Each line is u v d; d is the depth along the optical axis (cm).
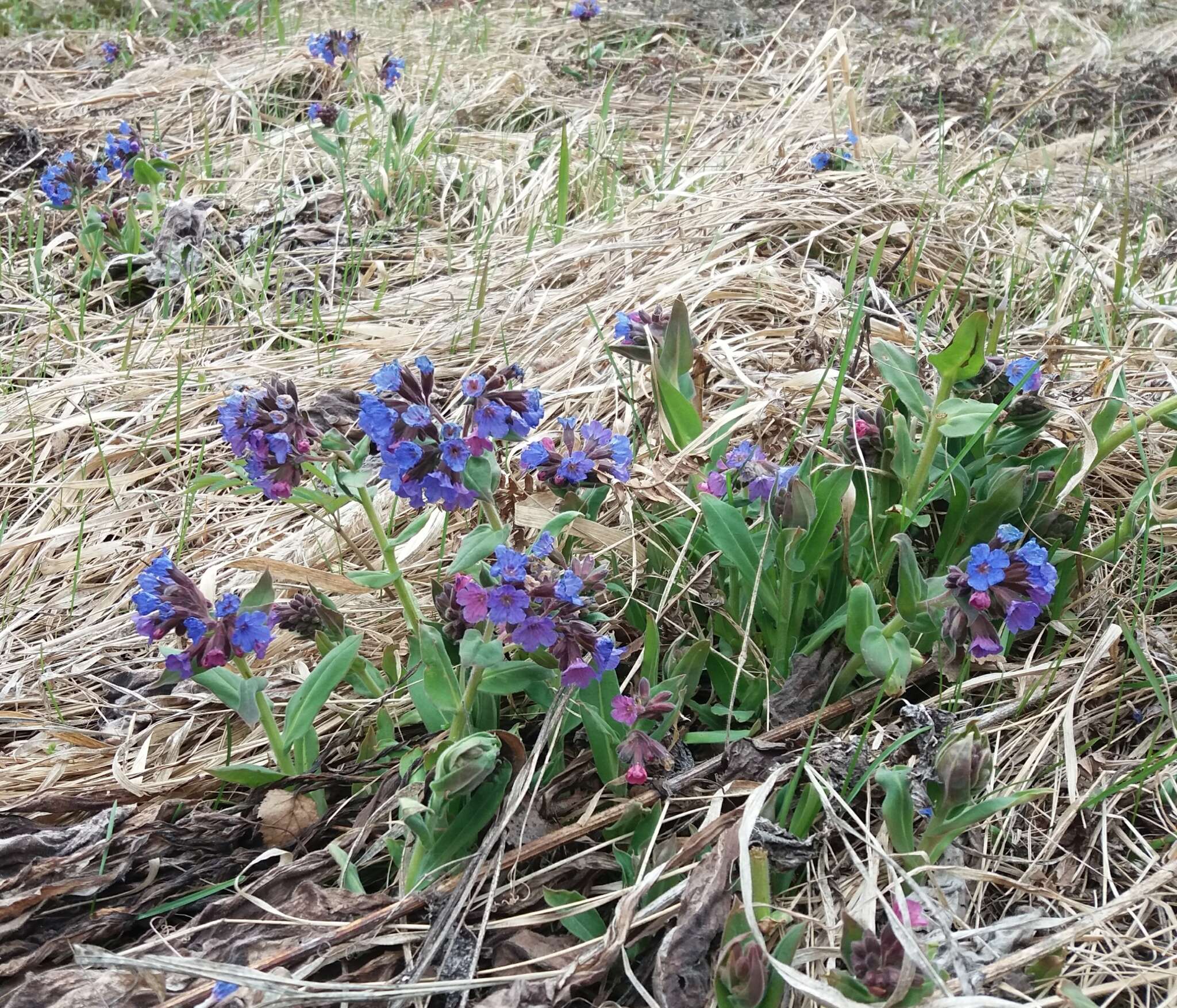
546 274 79
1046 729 45
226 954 37
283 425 39
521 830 39
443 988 34
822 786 40
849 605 42
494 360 71
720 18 148
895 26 152
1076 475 50
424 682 43
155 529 61
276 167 105
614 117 118
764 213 81
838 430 58
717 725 46
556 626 37
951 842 40
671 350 51
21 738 49
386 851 41
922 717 41
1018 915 38
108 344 79
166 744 47
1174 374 61
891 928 33
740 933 34
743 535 45
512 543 51
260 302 83
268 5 160
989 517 47
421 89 126
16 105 122
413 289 82
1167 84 120
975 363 44
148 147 104
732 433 58
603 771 42
